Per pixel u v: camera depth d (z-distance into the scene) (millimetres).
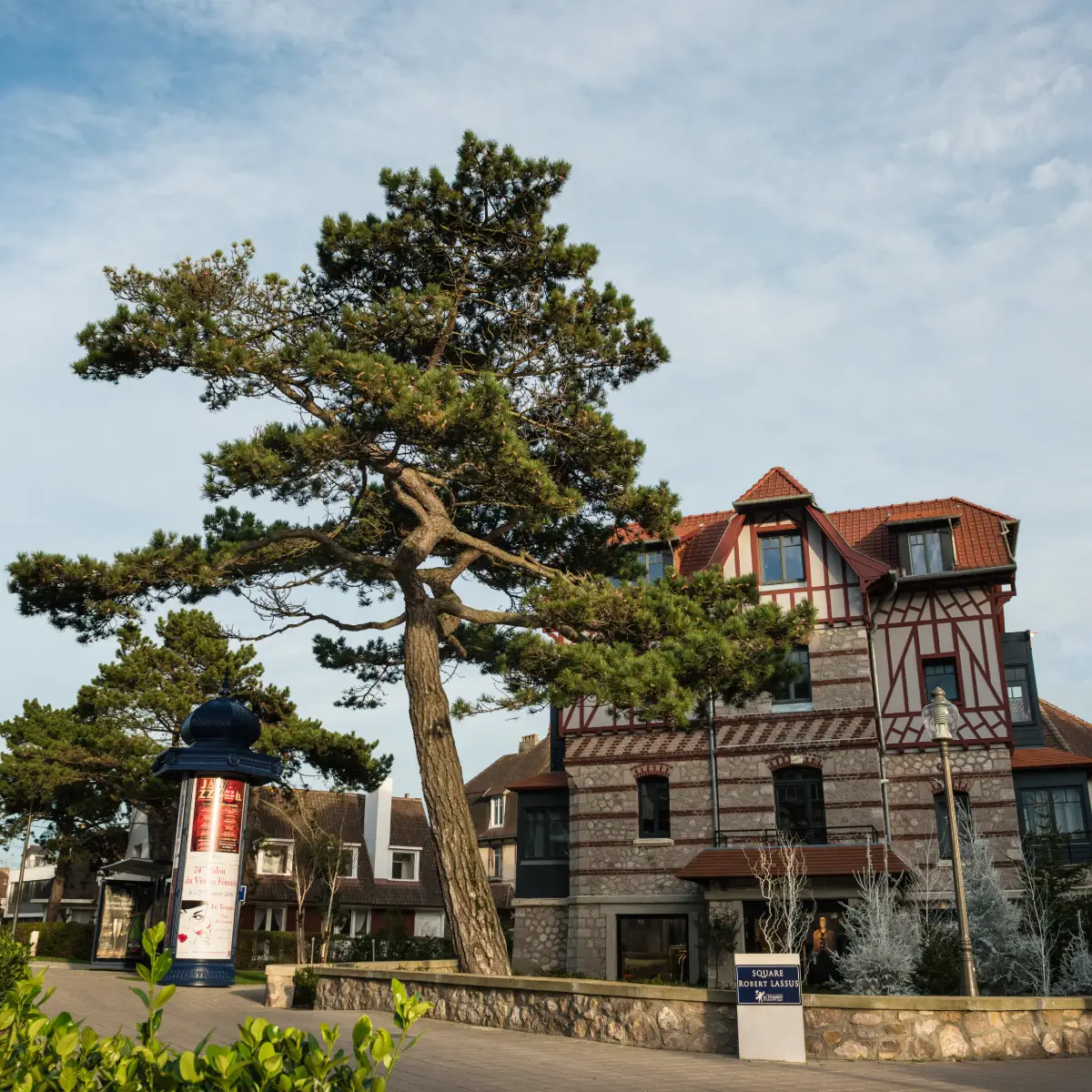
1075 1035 11289
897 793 23500
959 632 24297
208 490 14961
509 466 13773
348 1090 3363
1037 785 23969
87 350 14086
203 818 17469
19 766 30719
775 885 21203
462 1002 13523
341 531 17625
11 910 54562
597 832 24938
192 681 31000
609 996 11992
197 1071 3299
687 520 27859
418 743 15562
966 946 12258
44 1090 3436
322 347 13109
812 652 24406
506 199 16016
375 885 40750
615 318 16391
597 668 13523
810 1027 11109
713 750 24531
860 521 27172
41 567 14805
